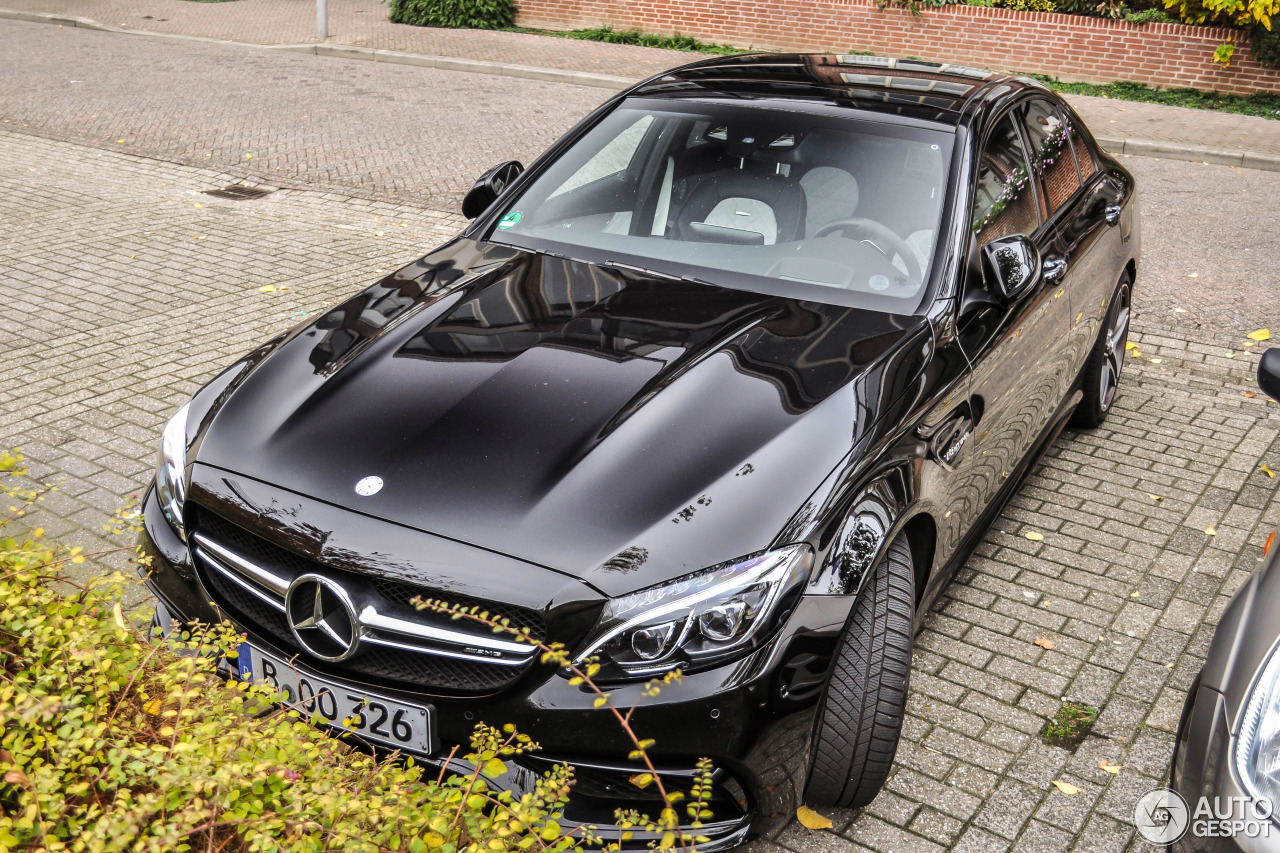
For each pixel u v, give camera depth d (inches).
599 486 102.7
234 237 331.0
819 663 101.7
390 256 317.7
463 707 98.4
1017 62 650.2
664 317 132.0
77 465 191.2
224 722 95.7
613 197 160.1
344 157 428.5
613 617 95.3
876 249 143.0
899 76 175.5
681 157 159.6
